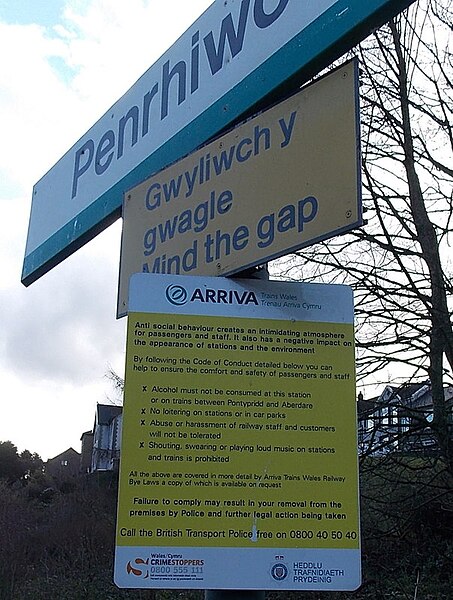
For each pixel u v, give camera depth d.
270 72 2.05
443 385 8.91
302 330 1.87
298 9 2.02
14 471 46.31
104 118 3.04
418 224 9.28
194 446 1.76
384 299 9.00
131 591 12.63
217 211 2.13
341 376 1.85
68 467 41.78
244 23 2.23
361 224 1.70
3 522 17.38
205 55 2.40
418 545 9.59
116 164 2.84
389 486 9.36
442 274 9.09
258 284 1.90
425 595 9.05
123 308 2.43
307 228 1.83
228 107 2.20
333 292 1.90
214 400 1.80
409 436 8.99
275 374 1.83
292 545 1.70
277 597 8.27
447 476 9.35
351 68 1.82
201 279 1.89
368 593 9.30
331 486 1.75
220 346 1.84
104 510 16.94
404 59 9.35
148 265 2.37
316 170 1.85
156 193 2.43
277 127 2.00
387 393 9.20
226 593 1.75
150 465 1.73
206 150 2.25
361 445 8.77
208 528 1.70
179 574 1.67
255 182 2.03
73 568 14.43
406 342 8.91
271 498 1.73
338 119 1.82
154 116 2.63
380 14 1.78
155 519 1.70
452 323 8.87
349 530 1.73
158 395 1.79
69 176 3.26
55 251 3.23
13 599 13.41
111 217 2.82
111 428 37.44
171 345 1.83
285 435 1.78
